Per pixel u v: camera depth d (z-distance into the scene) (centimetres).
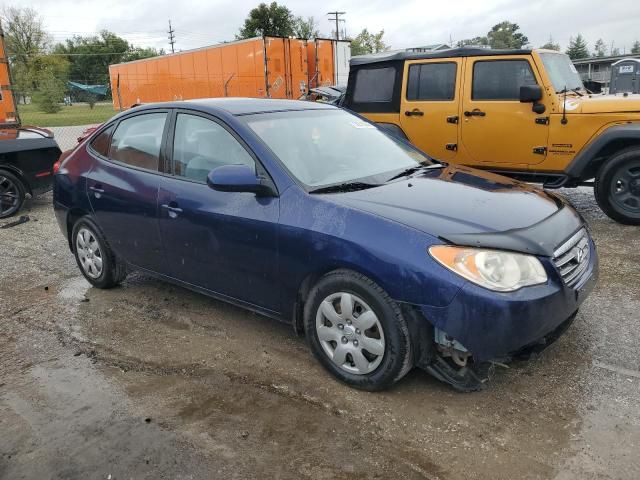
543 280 288
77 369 366
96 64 6325
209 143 390
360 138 424
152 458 275
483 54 718
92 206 469
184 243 396
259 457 272
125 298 482
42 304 479
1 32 975
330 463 266
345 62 2095
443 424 290
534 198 348
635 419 287
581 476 250
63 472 268
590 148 654
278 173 349
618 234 618
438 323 284
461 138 752
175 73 2245
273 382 338
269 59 1873
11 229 760
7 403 329
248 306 378
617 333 379
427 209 312
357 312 314
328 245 313
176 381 346
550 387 319
